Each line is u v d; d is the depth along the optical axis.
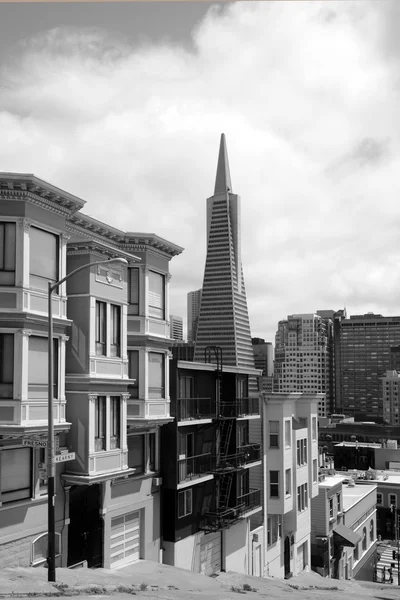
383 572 73.38
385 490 103.56
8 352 22.22
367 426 190.75
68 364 26.47
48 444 19.66
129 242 31.55
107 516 29.06
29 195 22.72
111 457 27.20
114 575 26.94
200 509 37.41
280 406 47.81
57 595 19.39
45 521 24.78
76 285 26.72
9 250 22.58
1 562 22.72
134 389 31.08
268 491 47.16
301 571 51.91
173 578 29.28
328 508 57.91
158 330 32.47
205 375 39.56
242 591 30.03
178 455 34.47
